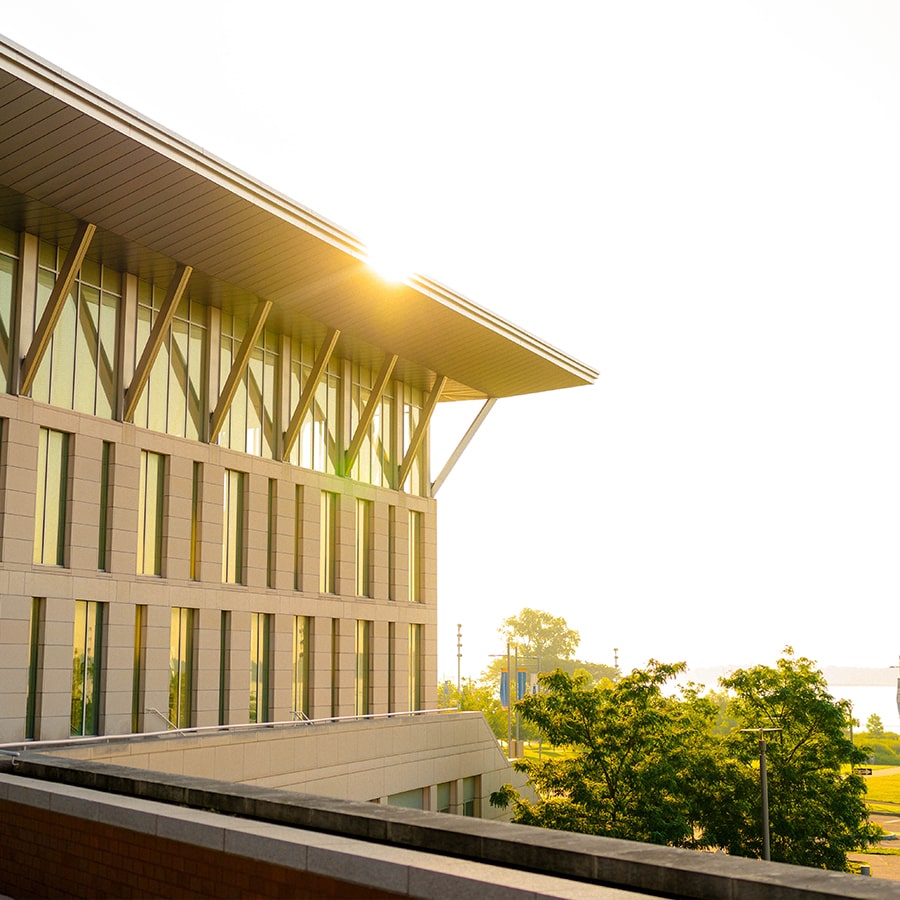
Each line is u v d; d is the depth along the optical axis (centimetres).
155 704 2847
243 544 3306
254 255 2777
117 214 2489
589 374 4281
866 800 6612
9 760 1073
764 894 473
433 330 3528
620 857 532
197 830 705
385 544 4075
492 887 520
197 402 3166
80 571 2652
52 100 1980
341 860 601
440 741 3875
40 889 873
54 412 2619
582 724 2919
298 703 3500
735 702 3356
